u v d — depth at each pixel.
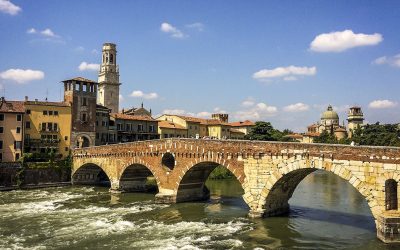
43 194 85.94
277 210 60.72
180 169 71.56
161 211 65.62
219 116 187.75
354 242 46.16
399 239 44.81
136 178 90.38
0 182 92.75
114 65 167.50
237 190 90.44
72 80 114.69
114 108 166.25
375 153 46.53
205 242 47.09
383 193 45.94
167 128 146.38
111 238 49.25
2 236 50.28
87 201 76.50
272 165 56.34
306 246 45.09
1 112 101.50
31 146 106.81
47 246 45.97
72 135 113.56
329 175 122.19
